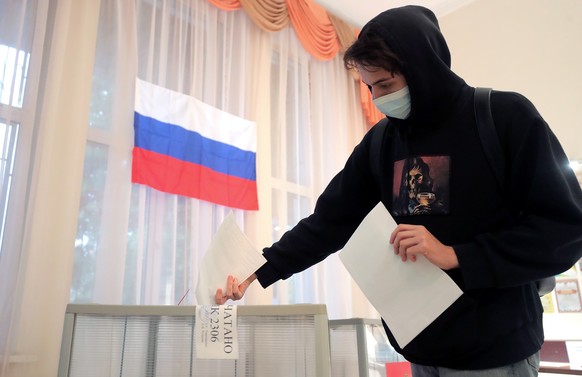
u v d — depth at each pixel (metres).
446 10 3.20
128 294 1.79
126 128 1.90
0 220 1.49
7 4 1.64
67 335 0.87
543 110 2.64
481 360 0.66
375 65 0.76
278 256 0.97
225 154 2.23
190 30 2.26
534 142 0.69
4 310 1.44
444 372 0.70
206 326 0.85
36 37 1.66
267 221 2.36
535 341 0.68
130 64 1.96
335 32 3.05
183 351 0.86
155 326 0.88
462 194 0.73
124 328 0.88
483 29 2.99
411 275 0.72
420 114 0.78
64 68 1.77
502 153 0.72
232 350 0.82
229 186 2.21
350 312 2.61
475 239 0.68
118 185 1.82
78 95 1.77
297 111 2.74
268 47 2.64
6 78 1.58
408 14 0.80
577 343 2.21
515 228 0.66
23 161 1.55
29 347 1.47
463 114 0.77
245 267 0.94
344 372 1.35
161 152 1.96
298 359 0.80
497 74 2.87
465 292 0.69
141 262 1.83
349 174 0.97
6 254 1.48
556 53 2.65
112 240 1.75
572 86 2.55
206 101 2.23
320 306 0.81
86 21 1.85
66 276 1.60
